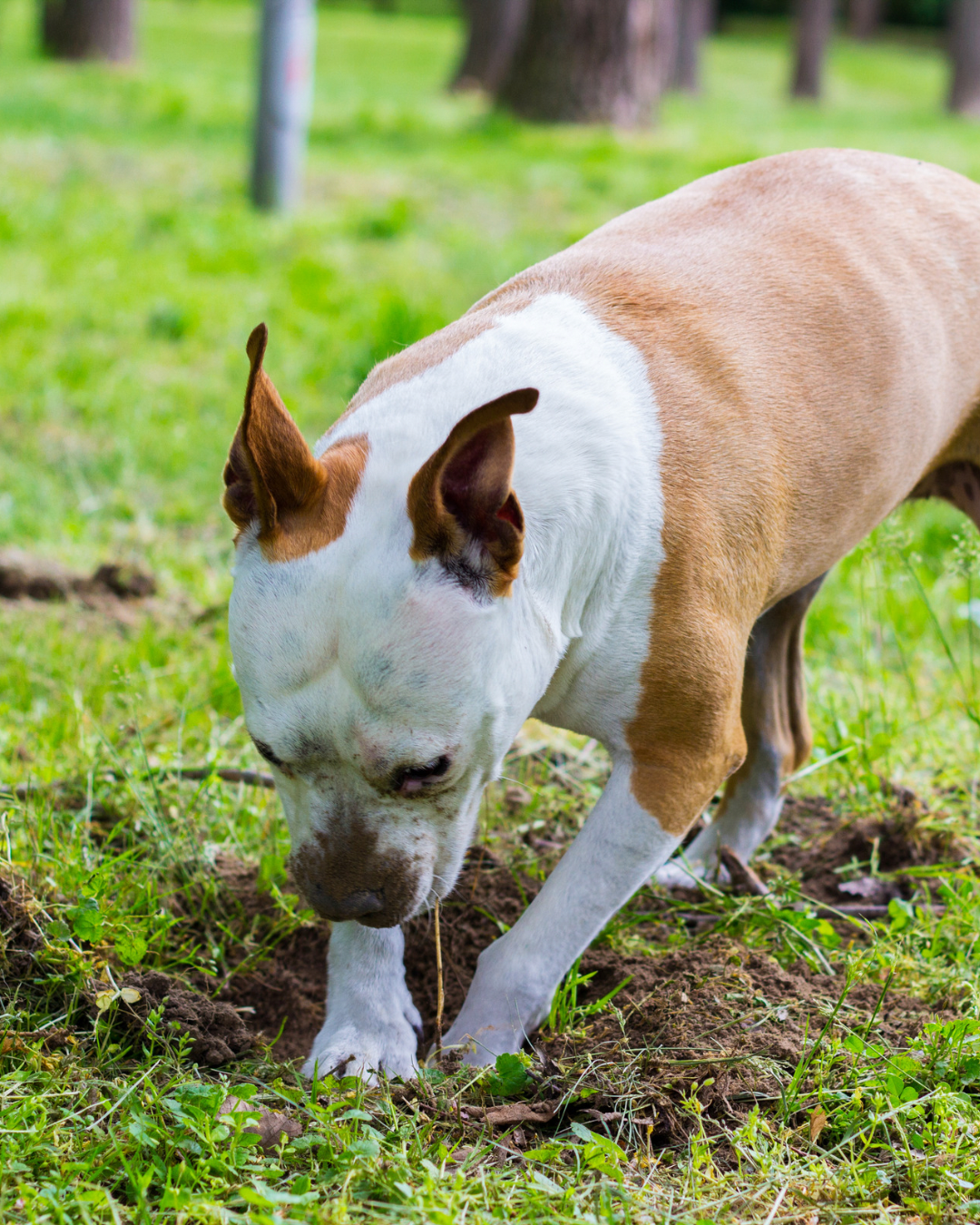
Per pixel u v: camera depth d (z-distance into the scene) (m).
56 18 22.91
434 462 2.04
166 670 4.17
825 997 2.78
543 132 16.88
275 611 2.14
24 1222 2.03
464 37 23.97
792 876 3.38
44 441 6.08
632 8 17.11
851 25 45.72
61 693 3.99
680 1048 2.57
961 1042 2.56
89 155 13.42
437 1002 2.76
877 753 3.71
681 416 2.53
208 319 8.02
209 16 35.38
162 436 6.20
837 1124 2.38
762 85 32.78
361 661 2.10
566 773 3.78
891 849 3.49
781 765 3.39
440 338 2.59
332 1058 2.55
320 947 3.03
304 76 11.12
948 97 26.58
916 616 4.89
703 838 3.44
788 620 3.34
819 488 2.78
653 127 17.75
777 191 2.96
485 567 2.16
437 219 11.45
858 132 20.09
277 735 2.17
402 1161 2.17
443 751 2.18
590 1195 2.16
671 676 2.51
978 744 3.96
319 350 7.39
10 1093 2.35
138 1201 2.05
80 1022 2.63
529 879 3.21
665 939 3.06
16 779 3.48
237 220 10.69
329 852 2.24
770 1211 2.16
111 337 7.69
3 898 2.77
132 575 4.84
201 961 2.89
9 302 7.93
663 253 2.78
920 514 5.77
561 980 2.68
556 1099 2.47
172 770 3.48
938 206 3.10
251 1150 2.22
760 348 2.68
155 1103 2.32
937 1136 2.35
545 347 2.49
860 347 2.80
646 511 2.45
